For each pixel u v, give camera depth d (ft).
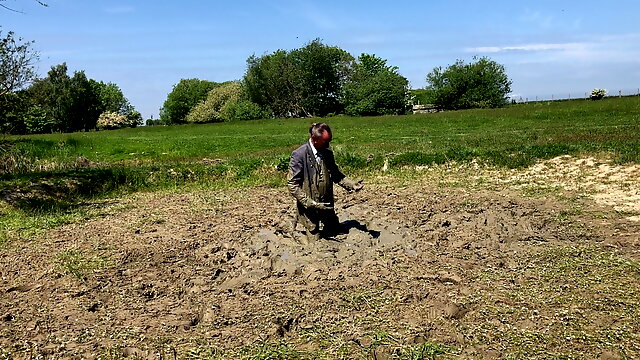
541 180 44.68
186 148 100.07
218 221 35.04
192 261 26.71
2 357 17.01
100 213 39.17
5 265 26.45
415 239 28.58
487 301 19.83
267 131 150.51
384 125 140.67
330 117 221.05
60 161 66.69
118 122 258.98
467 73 240.12
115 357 16.81
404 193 42.37
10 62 63.16
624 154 48.26
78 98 272.92
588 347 16.21
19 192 44.34
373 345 16.81
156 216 37.19
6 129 72.90
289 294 21.44
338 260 25.52
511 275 22.59
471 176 48.88
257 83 274.77
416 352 16.25
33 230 33.76
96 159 87.66
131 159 87.51
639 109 126.52
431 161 54.70
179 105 337.31
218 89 289.53
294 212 36.55
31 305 21.21
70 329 18.98
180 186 51.70
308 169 27.73
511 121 127.54
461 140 77.77
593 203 35.60
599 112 128.77
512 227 30.35
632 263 23.25
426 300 20.40
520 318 18.34
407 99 248.11
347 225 31.63
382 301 20.34
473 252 26.11
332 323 18.66
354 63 280.51
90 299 21.68
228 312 20.02
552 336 16.94
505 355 16.03
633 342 16.30
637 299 19.33
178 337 18.08
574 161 49.11
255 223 33.86
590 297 19.71
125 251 28.07
